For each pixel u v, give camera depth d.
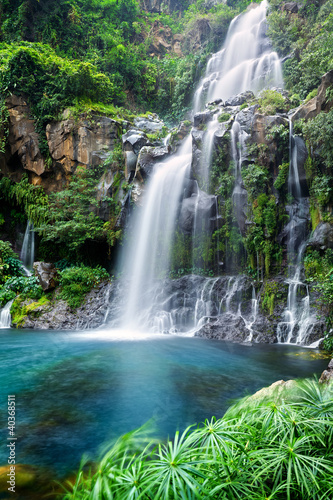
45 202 18.03
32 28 22.69
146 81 26.84
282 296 11.89
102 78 19.50
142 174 16.33
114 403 5.17
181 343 10.35
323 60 15.13
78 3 25.55
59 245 18.19
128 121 19.89
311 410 2.83
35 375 6.76
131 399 5.35
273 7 23.45
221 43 27.70
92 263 17.42
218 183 13.94
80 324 13.32
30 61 18.11
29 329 13.02
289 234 12.61
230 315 12.10
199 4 30.78
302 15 21.59
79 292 14.62
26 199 18.05
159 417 4.62
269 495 2.05
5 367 7.39
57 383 6.22
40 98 18.28
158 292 14.11
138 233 16.02
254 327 11.43
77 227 16.17
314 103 12.66
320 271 11.39
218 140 13.81
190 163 14.90
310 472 2.03
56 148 17.73
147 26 31.47
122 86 25.31
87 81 18.78
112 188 17.14
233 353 8.97
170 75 28.55
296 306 11.48
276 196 12.85
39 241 18.45
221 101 18.02
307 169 12.49
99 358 8.28
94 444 3.81
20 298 14.39
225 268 13.85
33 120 18.27
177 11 35.94
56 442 3.86
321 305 10.84
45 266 15.43
